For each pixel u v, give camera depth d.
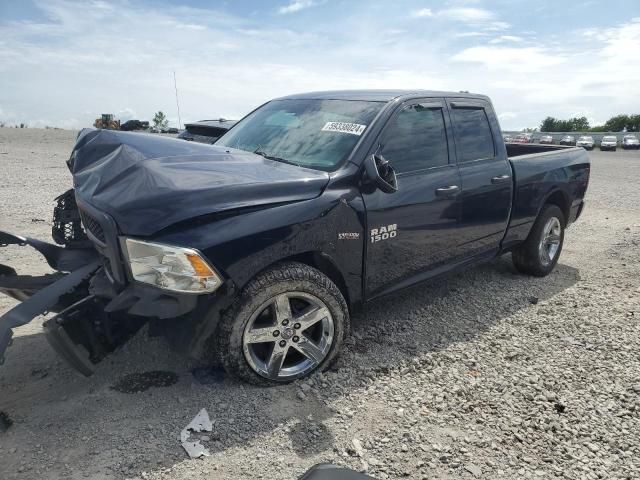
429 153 4.19
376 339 4.02
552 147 6.49
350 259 3.54
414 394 3.27
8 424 2.84
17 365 3.52
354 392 3.26
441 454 2.72
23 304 2.95
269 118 4.52
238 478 2.51
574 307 4.80
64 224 4.19
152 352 3.66
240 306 3.03
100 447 2.69
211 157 3.46
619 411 3.13
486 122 4.85
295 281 3.19
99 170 3.38
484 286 5.32
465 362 3.70
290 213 3.17
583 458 2.72
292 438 2.81
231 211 3.01
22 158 17.17
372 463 2.64
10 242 3.88
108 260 3.19
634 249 7.00
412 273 4.09
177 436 2.79
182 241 2.85
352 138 3.77
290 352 3.48
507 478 2.57
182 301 2.84
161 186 2.97
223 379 3.32
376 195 3.66
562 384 3.42
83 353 2.89
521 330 4.27
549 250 5.78
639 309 4.77
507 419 3.03
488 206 4.65
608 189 14.11
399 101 4.06
